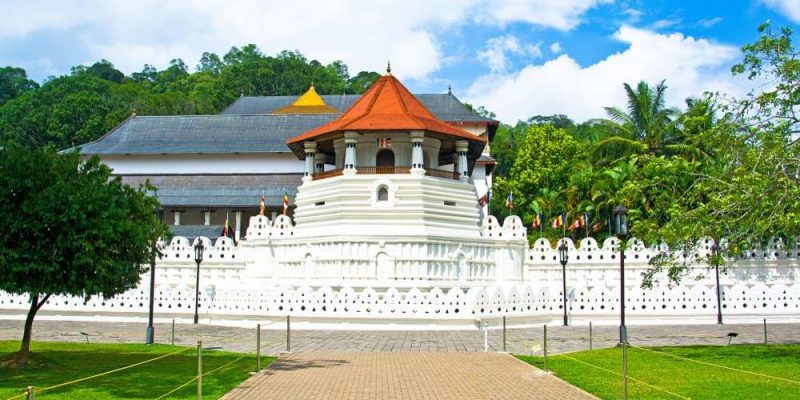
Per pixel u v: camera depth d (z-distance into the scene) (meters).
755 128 23.98
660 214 30.23
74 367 22.12
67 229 21.62
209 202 69.19
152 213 25.19
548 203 71.12
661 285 43.56
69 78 128.25
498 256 49.31
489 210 85.00
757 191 22.61
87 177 23.44
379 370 21.42
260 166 77.06
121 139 80.50
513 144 119.38
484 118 85.75
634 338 31.58
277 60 151.50
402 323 36.72
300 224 52.06
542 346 27.48
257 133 80.69
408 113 51.75
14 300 42.66
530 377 19.92
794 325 37.62
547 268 48.72
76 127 106.25
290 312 37.72
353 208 48.38
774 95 23.45
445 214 49.53
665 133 64.31
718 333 33.66
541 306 39.50
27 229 21.48
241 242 51.41
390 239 45.88
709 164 48.31
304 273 48.25
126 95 123.38
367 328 36.75
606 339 30.95
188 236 64.88
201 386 17.12
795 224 22.03
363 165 51.91
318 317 37.22
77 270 22.33
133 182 75.50
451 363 22.98
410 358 24.39
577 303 39.78
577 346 28.34
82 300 41.94
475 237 48.59
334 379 19.70
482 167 81.19
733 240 24.58
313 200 51.19
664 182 32.09
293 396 17.19
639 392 17.50
